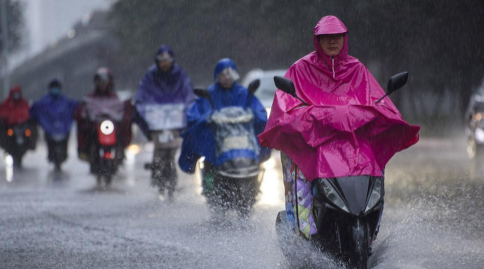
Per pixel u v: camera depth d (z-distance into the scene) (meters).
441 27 59.59
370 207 12.09
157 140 25.75
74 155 55.00
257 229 17.61
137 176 34.66
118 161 30.78
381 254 14.25
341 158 12.36
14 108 43.59
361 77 13.68
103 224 19.81
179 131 26.14
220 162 19.77
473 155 39.09
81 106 31.56
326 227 12.73
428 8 57.75
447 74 67.25
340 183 12.12
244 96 21.16
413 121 73.12
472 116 39.78
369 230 12.59
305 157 12.76
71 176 36.28
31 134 43.69
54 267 14.53
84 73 163.25
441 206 20.09
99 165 30.09
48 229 19.14
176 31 85.12
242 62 81.88
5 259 15.34
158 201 24.08
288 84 13.09
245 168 19.55
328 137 12.55
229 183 19.77
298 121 12.73
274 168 36.78
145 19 87.44
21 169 42.00
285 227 13.98
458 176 27.72
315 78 13.64
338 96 13.41
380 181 12.45
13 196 27.02
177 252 15.63
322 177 12.27
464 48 61.47
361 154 12.39
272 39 69.12
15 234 18.42
